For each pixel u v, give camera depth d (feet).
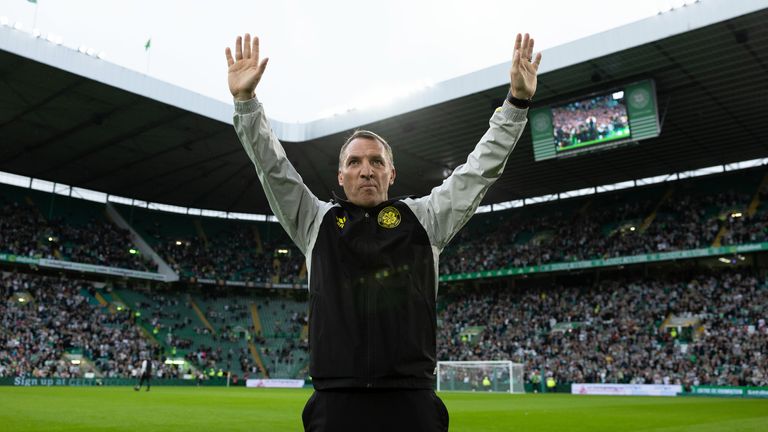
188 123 132.26
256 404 73.36
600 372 134.10
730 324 134.21
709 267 154.51
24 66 105.91
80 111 126.11
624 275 165.89
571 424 50.93
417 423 8.97
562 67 104.53
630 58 101.86
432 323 9.76
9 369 126.52
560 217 183.83
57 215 176.86
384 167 10.32
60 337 144.87
